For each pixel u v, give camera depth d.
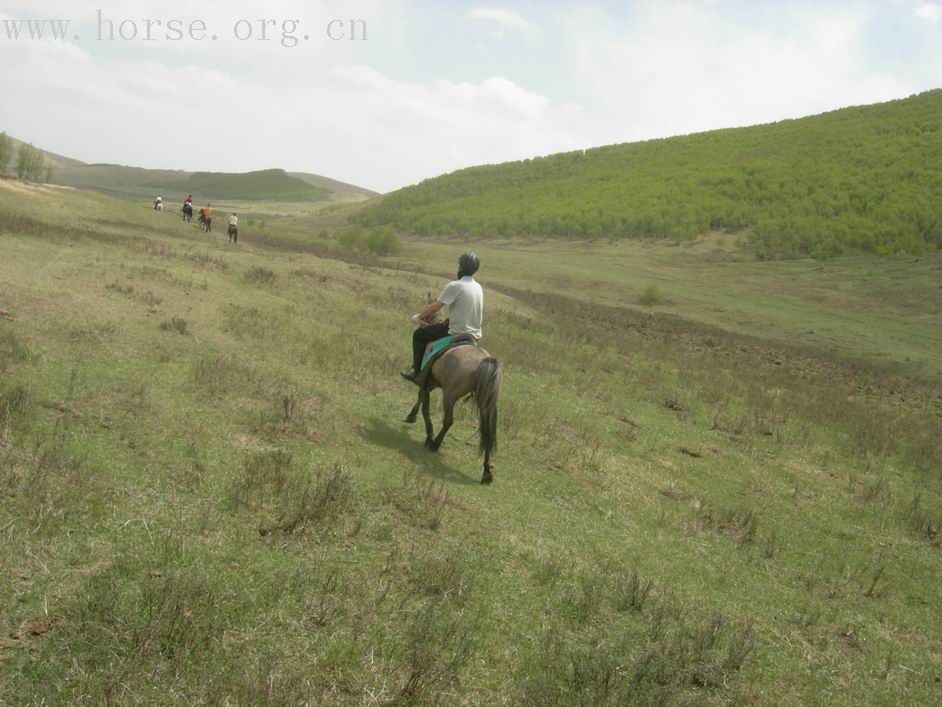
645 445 12.47
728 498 10.63
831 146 90.81
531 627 5.45
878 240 58.19
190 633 4.25
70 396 7.68
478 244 75.12
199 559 5.11
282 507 6.28
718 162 95.06
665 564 7.52
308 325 14.96
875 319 39.22
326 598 5.02
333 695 4.11
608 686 4.72
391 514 6.80
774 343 31.55
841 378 25.36
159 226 38.56
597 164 113.88
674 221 70.75
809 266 54.25
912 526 10.88
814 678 5.83
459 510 7.38
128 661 3.94
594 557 7.14
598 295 42.88
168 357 9.99
